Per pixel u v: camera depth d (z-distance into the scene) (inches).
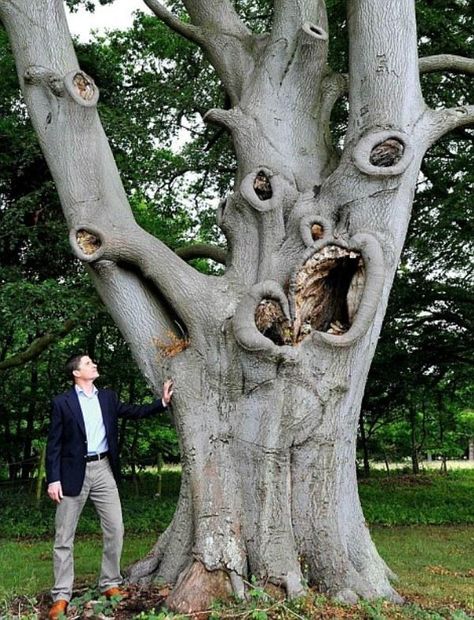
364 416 684.1
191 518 224.8
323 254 228.2
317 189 254.7
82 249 237.1
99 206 239.6
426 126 247.1
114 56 572.7
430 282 559.5
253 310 223.8
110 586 215.3
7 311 383.6
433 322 577.3
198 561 211.8
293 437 223.3
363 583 218.4
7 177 538.9
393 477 881.5
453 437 1011.3
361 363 232.1
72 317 395.9
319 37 258.1
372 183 235.1
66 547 208.1
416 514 501.4
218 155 537.6
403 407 733.3
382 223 235.8
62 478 209.2
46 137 245.3
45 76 243.8
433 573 280.4
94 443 213.6
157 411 230.5
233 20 297.4
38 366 607.5
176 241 594.2
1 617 199.8
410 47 248.5
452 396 665.6
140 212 572.4
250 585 209.3
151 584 224.5
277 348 218.1
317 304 232.2
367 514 497.7
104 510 215.0
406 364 573.0
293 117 266.4
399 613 205.0
